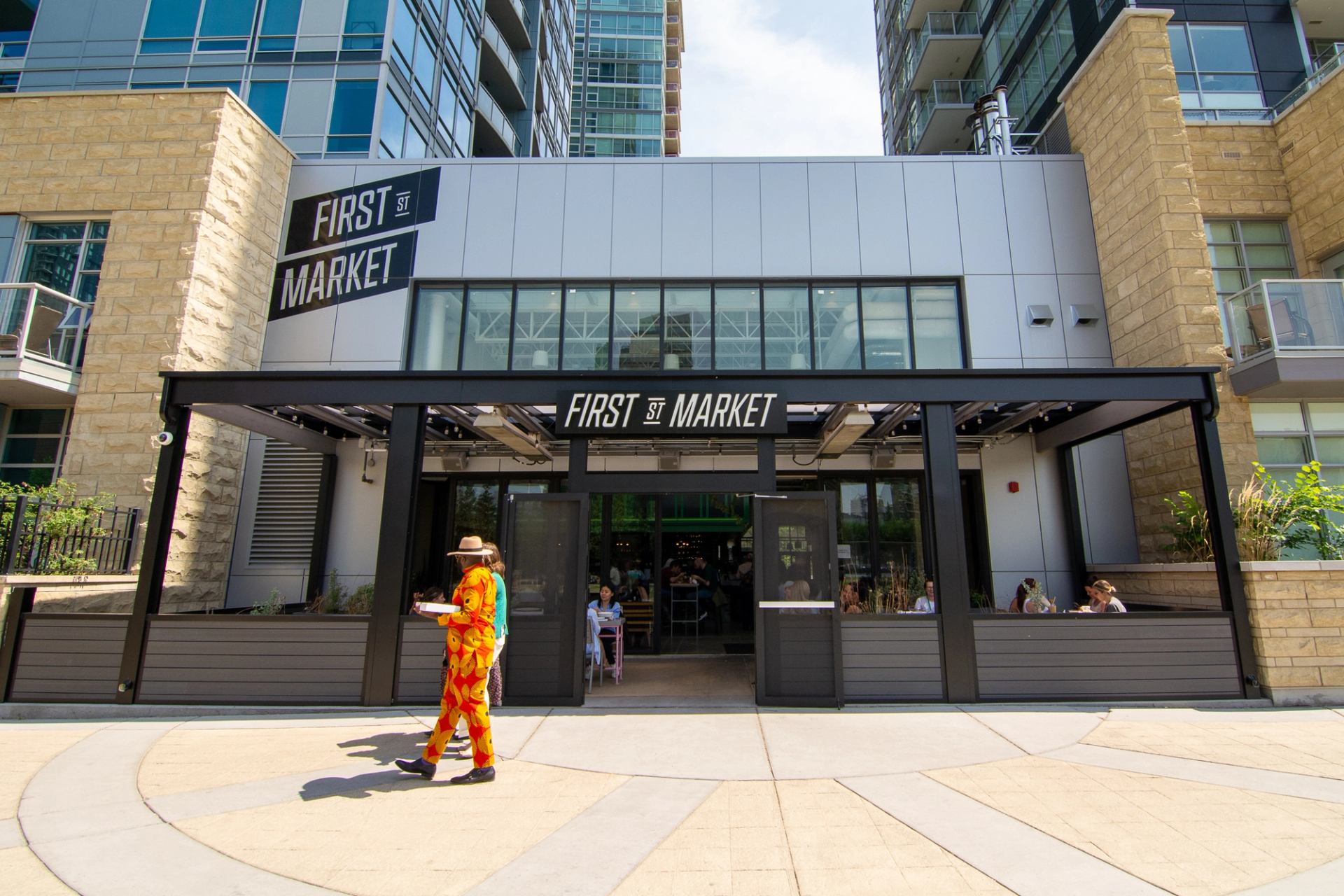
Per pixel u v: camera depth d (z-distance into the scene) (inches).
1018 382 298.0
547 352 443.2
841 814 167.0
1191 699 275.7
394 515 290.7
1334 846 145.6
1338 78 425.4
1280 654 277.3
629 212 454.3
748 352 441.4
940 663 282.0
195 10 573.9
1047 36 733.9
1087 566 417.4
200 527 396.5
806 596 285.0
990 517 431.5
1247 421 386.9
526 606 289.0
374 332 445.1
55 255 417.7
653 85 2247.8
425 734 242.1
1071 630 283.7
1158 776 193.3
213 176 410.3
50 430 411.8
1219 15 530.6
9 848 149.3
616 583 455.2
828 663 280.5
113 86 562.9
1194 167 461.7
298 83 554.9
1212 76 516.4
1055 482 433.7
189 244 398.0
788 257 447.5
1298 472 390.9
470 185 460.4
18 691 279.0
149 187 409.4
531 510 295.1
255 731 246.7
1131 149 416.5
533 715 269.9
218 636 282.2
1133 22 417.4
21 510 295.6
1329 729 239.1
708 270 446.6
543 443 413.1
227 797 180.7
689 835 155.1
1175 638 281.6
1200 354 375.6
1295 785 184.2
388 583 284.8
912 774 196.7
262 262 447.5
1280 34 529.0
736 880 133.3
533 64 1110.4
